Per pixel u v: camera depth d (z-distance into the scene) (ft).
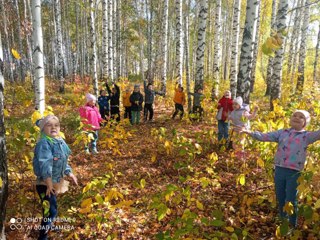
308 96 27.25
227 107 21.91
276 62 34.86
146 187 16.11
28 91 48.21
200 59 33.99
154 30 81.87
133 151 22.71
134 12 85.71
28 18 65.62
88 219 12.55
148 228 12.22
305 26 45.62
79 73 97.35
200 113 33.40
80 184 16.19
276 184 11.55
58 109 37.11
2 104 8.09
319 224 11.02
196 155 20.85
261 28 67.15
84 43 89.81
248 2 20.94
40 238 10.55
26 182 14.89
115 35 73.87
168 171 18.47
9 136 16.38
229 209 13.16
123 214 13.08
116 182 16.66
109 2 54.19
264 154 15.39
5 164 8.18
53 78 88.99
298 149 10.87
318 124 17.52
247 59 21.50
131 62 148.87
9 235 10.97
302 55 46.21
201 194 14.96
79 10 90.02
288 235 10.76
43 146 10.30
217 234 9.34
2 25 66.33
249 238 11.09
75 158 20.71
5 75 69.10
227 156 20.36
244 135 16.71
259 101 46.16
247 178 16.65
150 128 30.91
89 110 21.30
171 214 13.09
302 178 9.71
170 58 96.63
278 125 15.26
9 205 12.82
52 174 10.60
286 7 27.53
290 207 9.96
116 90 34.17
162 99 48.16
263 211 13.24
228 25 85.46
